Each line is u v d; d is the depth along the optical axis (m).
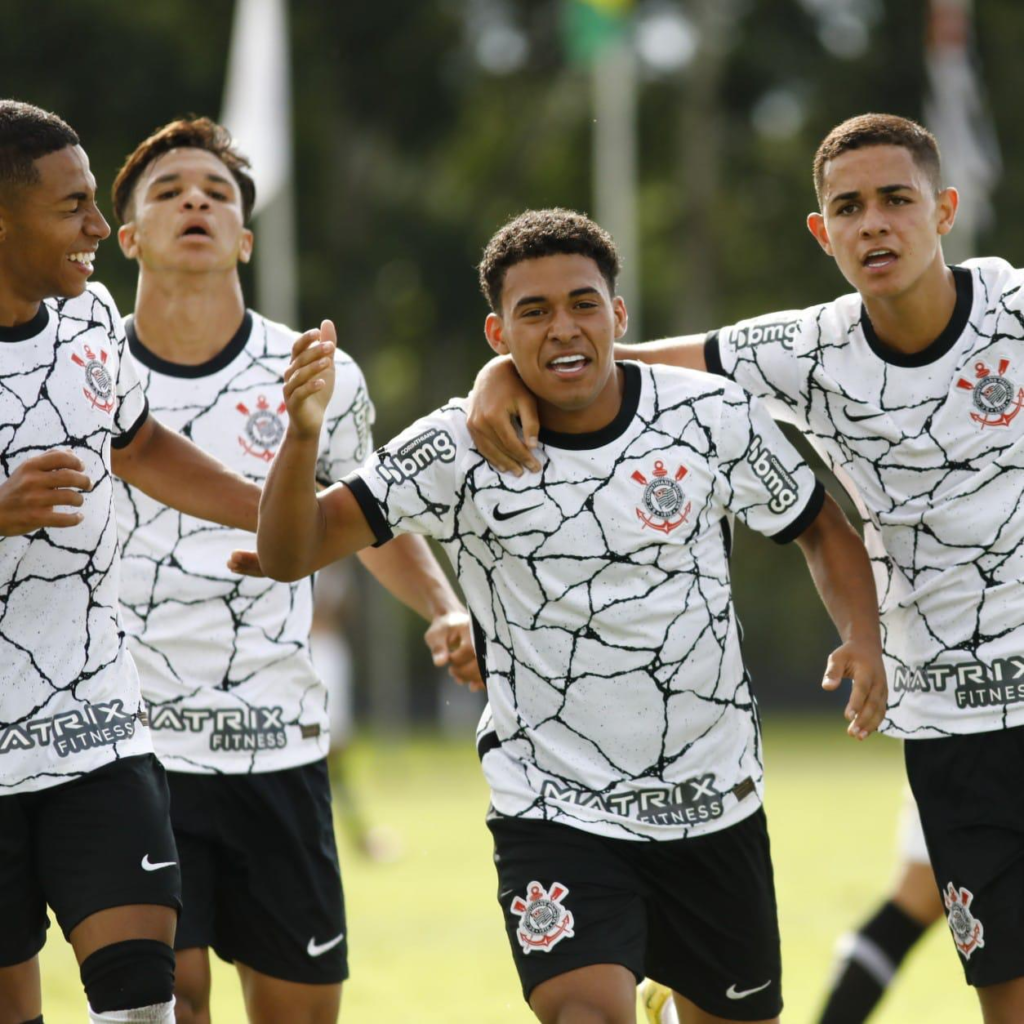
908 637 16.39
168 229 18.38
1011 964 15.91
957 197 16.08
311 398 14.31
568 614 15.09
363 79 116.25
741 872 15.45
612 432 15.16
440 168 122.88
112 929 14.28
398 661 114.69
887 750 82.25
